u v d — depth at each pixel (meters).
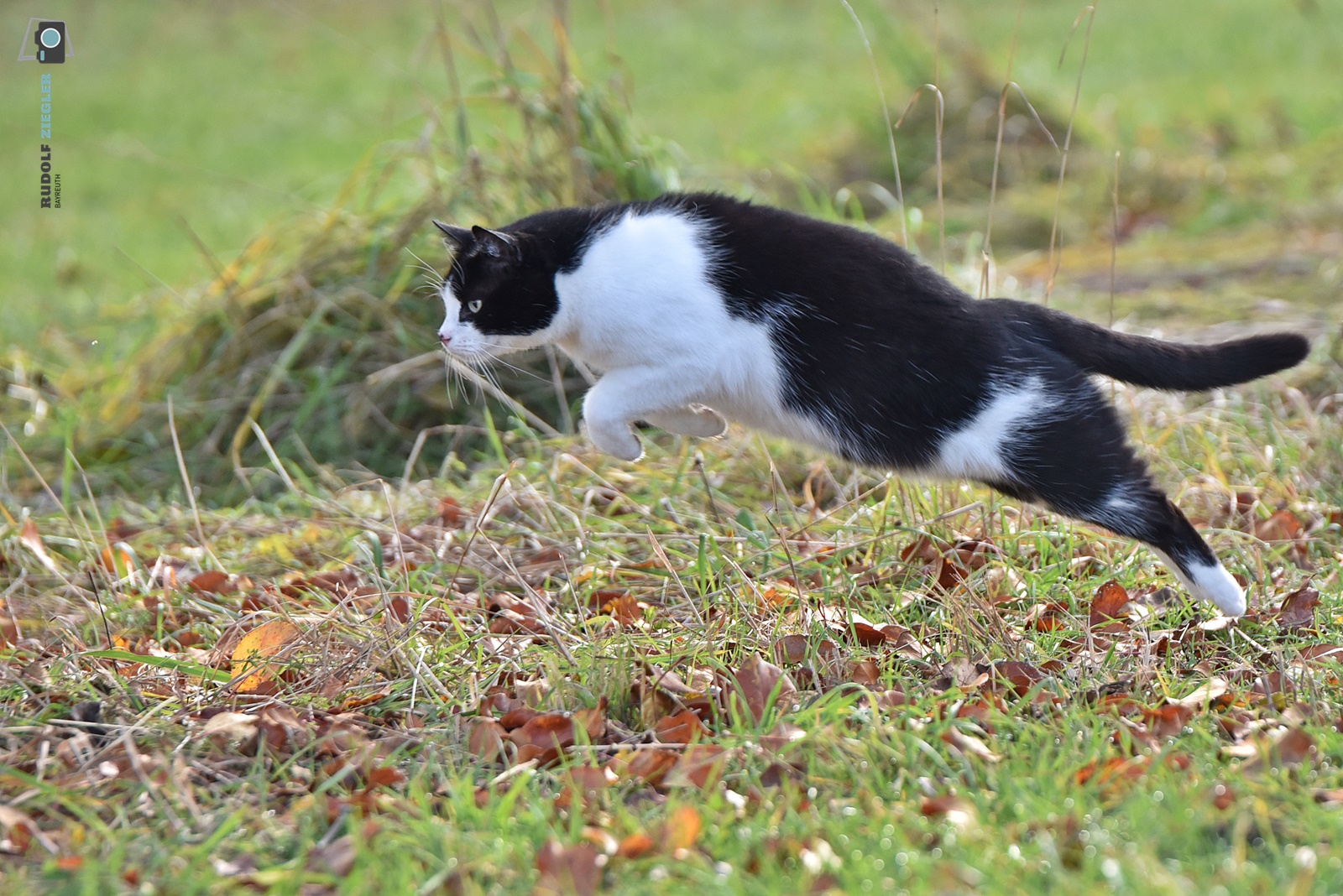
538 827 3.16
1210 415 5.95
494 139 7.59
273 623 4.38
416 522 5.71
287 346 7.31
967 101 12.11
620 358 4.41
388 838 3.15
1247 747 3.42
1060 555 4.81
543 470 5.89
